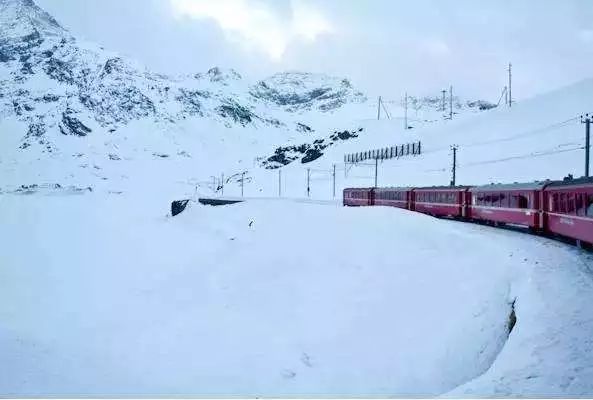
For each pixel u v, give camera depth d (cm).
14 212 11162
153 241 7144
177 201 9931
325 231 4922
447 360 2017
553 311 1645
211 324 3300
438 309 2494
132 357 2803
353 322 2816
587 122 3756
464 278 2644
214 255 5678
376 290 3136
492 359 1786
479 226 3750
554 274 2044
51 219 9938
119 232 8056
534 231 3178
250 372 2461
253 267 4566
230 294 3953
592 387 1168
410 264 3284
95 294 4362
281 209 6894
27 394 2288
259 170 18412
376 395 2020
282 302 3481
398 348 2342
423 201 4972
